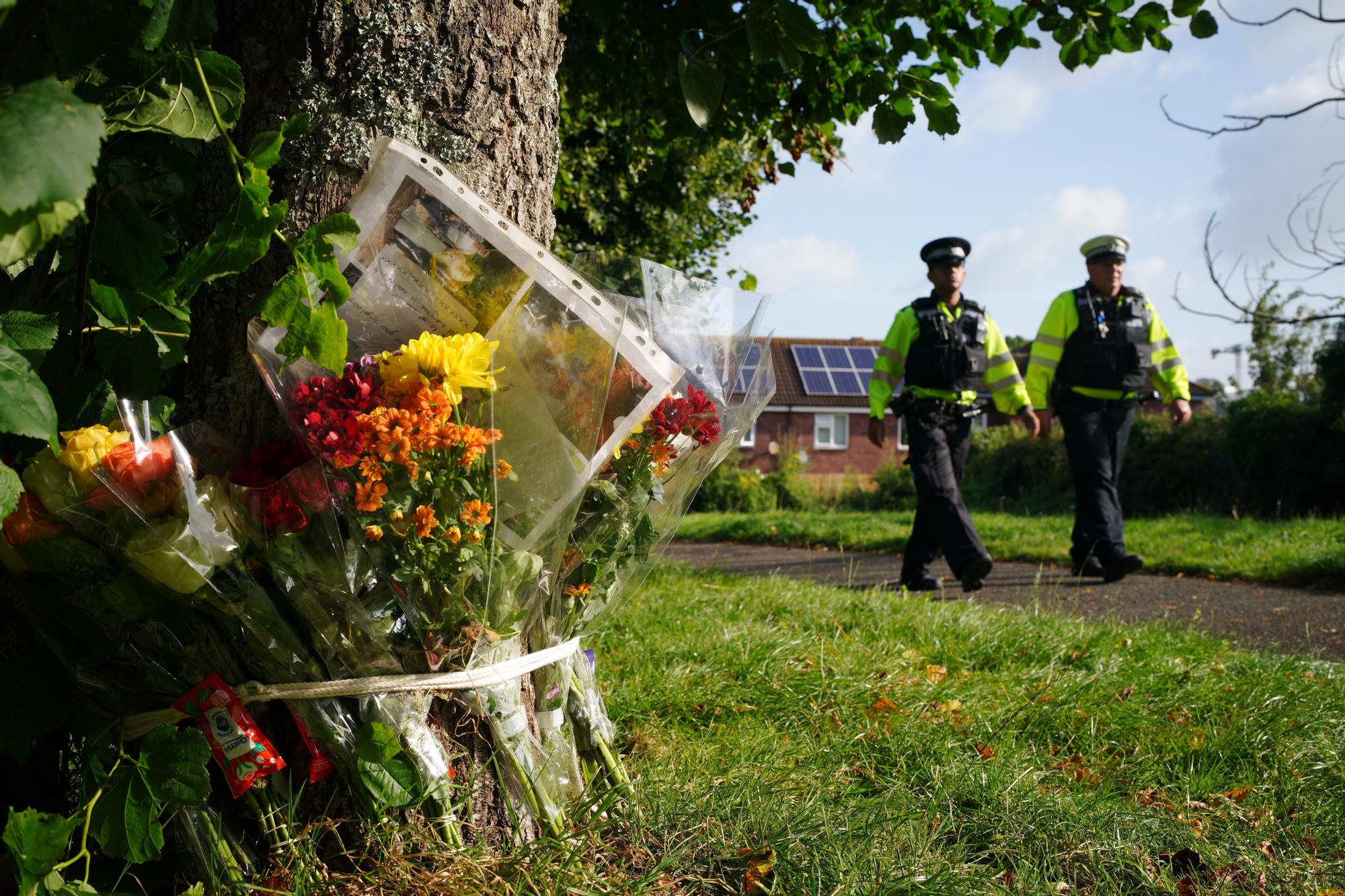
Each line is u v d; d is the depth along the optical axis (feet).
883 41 11.62
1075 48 10.45
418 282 5.51
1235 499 48.98
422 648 5.48
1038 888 6.39
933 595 21.74
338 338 4.97
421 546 5.19
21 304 5.74
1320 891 6.75
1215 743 9.26
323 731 5.39
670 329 6.89
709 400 6.81
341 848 5.53
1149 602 21.25
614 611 6.93
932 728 9.20
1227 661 12.82
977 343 20.48
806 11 8.50
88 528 4.91
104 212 5.95
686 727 9.52
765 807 6.79
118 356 6.09
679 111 12.85
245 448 5.94
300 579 5.14
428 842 5.39
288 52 5.95
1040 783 8.30
